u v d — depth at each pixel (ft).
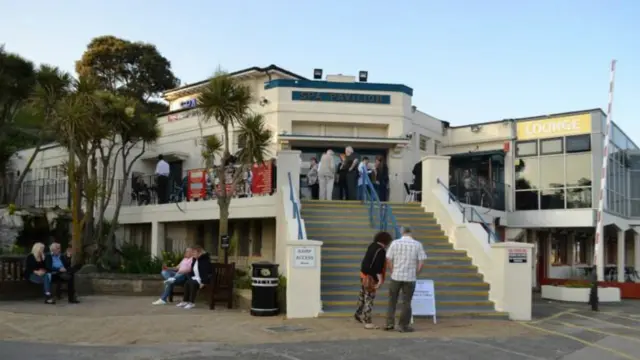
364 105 68.03
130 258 59.00
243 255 63.87
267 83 67.82
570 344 31.99
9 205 66.23
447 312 40.47
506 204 77.71
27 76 71.56
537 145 77.25
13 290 44.62
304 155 67.82
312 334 32.19
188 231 69.56
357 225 51.08
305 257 38.70
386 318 34.47
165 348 27.63
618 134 86.48
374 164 67.10
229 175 58.29
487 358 27.35
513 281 41.70
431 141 78.79
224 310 41.68
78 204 54.65
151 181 73.51
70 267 44.47
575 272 90.74
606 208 75.82
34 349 26.94
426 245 49.34
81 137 55.01
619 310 52.21
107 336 30.37
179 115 77.51
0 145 79.66
